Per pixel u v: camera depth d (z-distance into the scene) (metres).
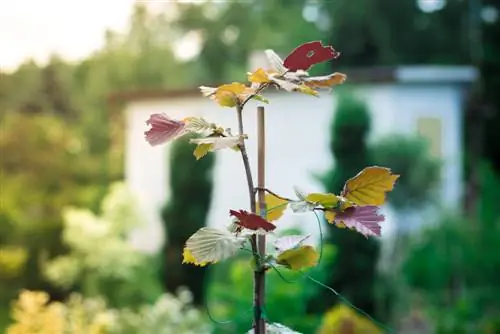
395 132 5.81
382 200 0.88
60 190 7.00
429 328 4.88
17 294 5.74
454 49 8.63
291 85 0.84
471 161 7.19
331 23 9.12
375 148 5.66
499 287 5.68
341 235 4.98
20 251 5.91
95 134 8.48
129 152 6.42
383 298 5.05
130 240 6.22
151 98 6.21
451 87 6.21
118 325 4.15
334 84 0.90
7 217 6.21
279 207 0.93
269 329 0.93
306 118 5.96
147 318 4.24
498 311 5.41
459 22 8.60
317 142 5.93
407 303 5.19
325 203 0.87
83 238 5.58
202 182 5.46
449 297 5.53
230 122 6.00
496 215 6.58
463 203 6.64
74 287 5.65
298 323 4.12
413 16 8.80
